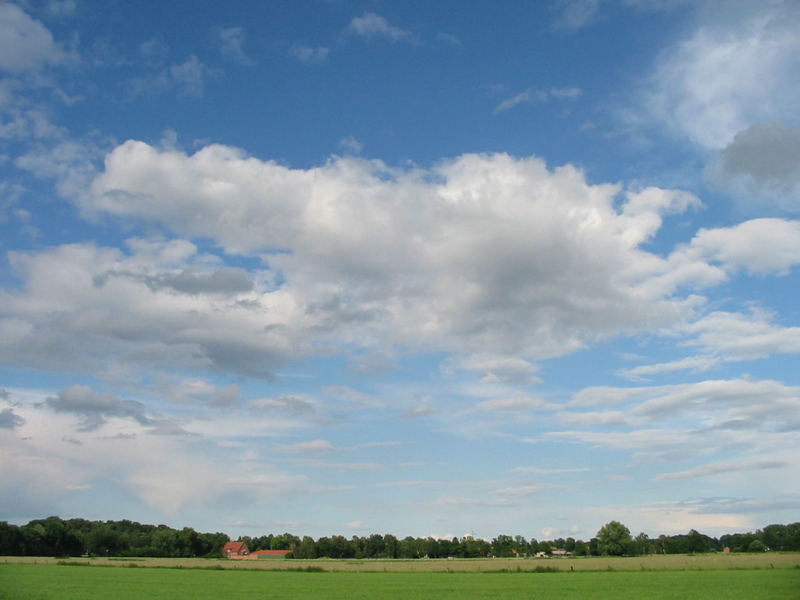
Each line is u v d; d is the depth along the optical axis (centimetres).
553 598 6456
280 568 12938
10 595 6694
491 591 7425
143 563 14562
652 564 12462
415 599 6462
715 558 15000
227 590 7594
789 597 6081
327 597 6700
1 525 19425
